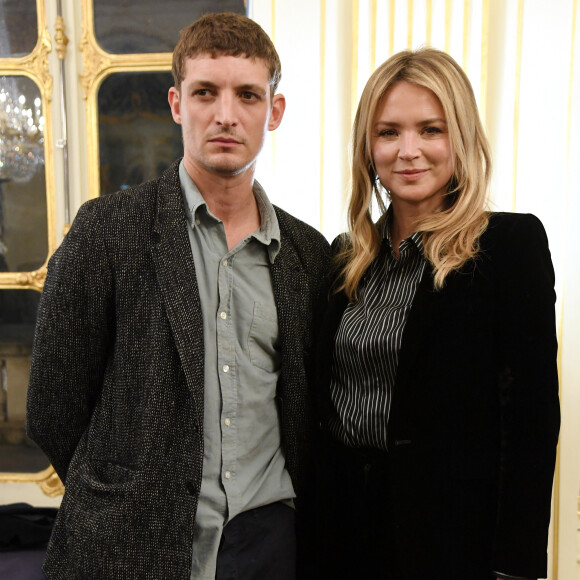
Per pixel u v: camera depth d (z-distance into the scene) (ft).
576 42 5.78
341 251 4.55
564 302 5.98
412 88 3.76
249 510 3.87
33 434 3.90
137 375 3.61
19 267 7.14
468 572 3.58
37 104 6.98
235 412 3.79
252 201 4.10
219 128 3.60
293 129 6.10
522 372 3.43
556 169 5.89
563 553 6.18
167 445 3.51
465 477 3.57
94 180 6.97
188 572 3.45
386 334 3.80
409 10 5.90
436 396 3.61
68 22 6.88
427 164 3.81
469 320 3.58
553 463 3.43
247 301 3.92
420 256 3.91
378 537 3.86
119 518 3.39
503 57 5.99
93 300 3.65
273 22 6.02
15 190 7.07
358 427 3.92
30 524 5.99
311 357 4.36
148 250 3.69
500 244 3.58
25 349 7.14
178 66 3.73
